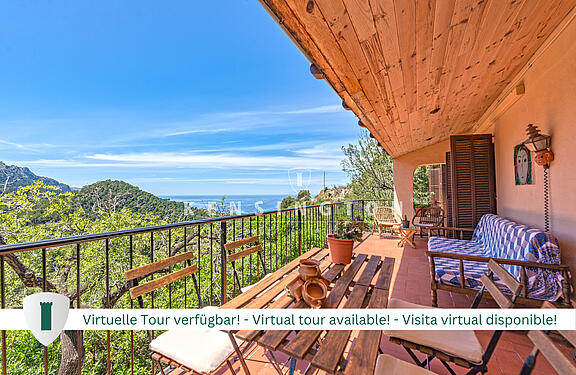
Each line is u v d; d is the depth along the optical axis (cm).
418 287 328
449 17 149
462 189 434
